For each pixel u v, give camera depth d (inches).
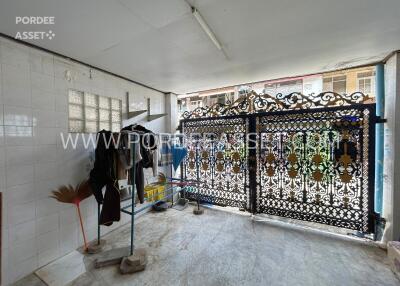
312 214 105.0
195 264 77.7
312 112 101.4
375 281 68.1
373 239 92.5
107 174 83.2
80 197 82.0
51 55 78.4
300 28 63.7
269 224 112.3
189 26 61.5
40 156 75.3
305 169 105.2
